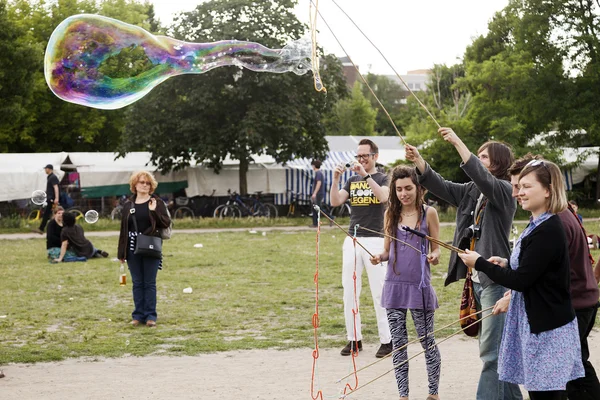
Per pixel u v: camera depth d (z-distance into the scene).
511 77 30.41
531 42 30.94
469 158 5.07
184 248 17.69
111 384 6.23
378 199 7.16
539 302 4.20
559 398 4.26
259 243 19.06
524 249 4.25
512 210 5.30
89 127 39.84
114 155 30.75
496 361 5.18
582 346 4.85
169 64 6.75
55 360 7.15
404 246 5.88
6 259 15.54
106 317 9.30
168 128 29.23
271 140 28.83
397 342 5.80
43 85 37.44
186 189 31.41
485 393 5.22
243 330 8.50
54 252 15.09
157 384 6.22
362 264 7.35
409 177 5.88
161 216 8.75
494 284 5.18
